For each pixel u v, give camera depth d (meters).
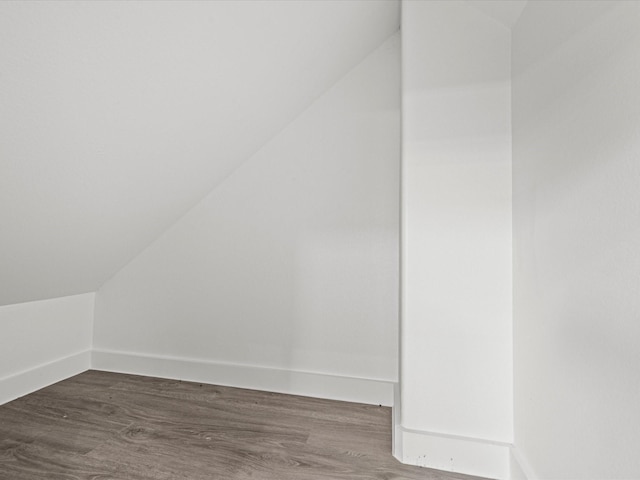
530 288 1.13
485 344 1.32
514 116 1.29
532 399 1.11
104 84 1.04
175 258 2.21
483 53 1.36
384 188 1.96
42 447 1.41
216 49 1.23
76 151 1.19
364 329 1.95
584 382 0.81
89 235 1.71
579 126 0.85
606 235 0.74
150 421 1.64
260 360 2.08
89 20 0.86
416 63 1.40
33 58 0.84
